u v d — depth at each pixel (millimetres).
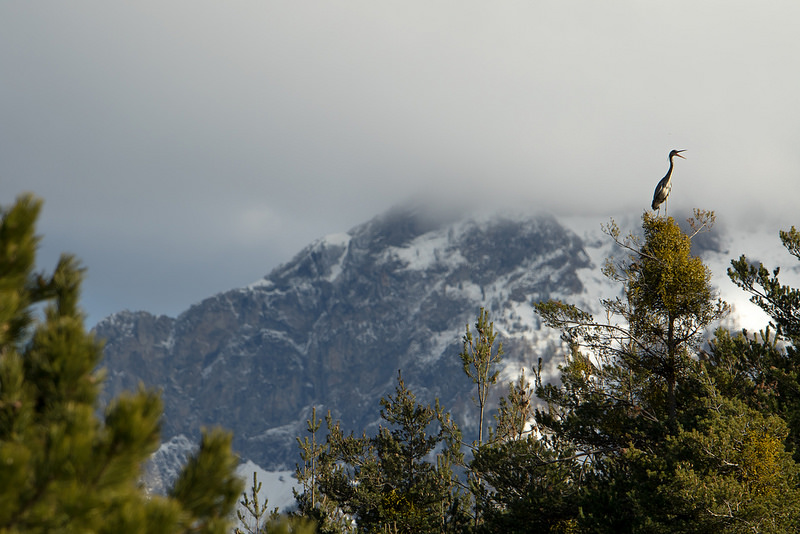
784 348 76062
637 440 68750
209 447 16109
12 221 15930
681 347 68500
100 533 13977
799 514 51750
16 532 13133
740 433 55000
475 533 71750
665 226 67375
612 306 70000
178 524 14953
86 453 13656
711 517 51844
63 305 17250
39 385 15430
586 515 59281
